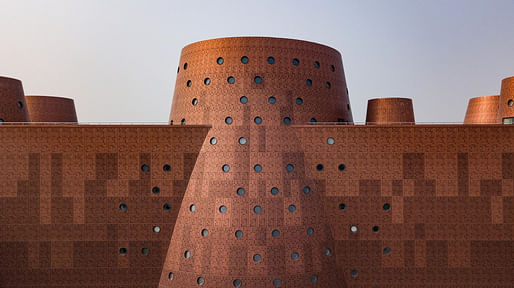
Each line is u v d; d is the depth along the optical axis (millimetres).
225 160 26797
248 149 26828
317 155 27484
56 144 27766
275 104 27500
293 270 25641
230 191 26344
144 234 27734
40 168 27719
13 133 27688
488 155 27406
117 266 27750
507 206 27312
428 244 27438
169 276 27219
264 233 25812
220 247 25828
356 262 27422
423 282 27406
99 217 27734
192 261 26328
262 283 25328
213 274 25703
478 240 27359
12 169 27641
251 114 27281
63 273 27641
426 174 27516
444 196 27438
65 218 27672
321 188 27484
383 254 27422
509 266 27281
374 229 27484
